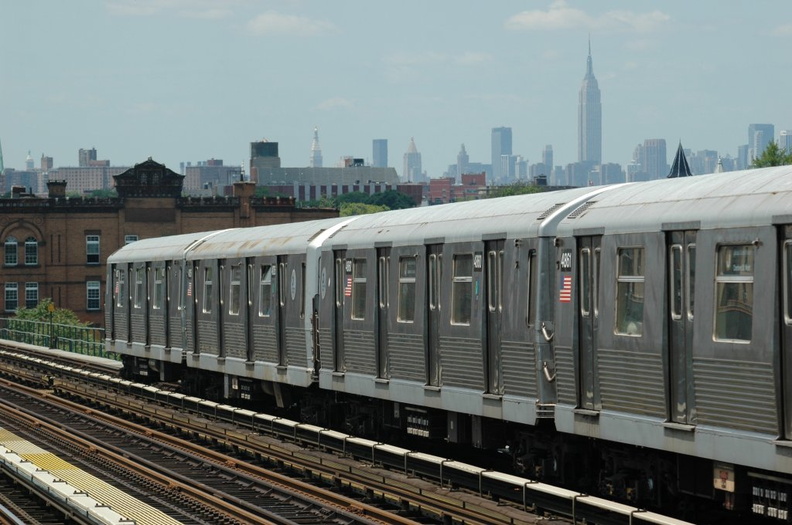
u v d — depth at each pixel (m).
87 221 132.12
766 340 17.50
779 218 17.27
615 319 21.06
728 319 18.34
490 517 22.80
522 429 25.20
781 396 17.34
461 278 25.97
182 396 42.78
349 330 30.97
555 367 22.81
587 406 21.97
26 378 62.28
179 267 43.56
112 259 51.94
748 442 17.91
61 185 132.25
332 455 30.88
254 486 29.00
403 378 28.47
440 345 26.75
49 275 131.12
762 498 18.16
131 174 133.00
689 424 19.25
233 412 38.12
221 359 39.50
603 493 22.80
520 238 23.72
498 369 24.73
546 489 22.09
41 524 24.78
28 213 130.38
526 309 23.55
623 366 20.83
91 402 51.16
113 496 26.92
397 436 32.34
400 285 28.56
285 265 34.72
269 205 138.38
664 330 19.69
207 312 40.81
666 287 19.69
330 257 31.98
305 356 33.31
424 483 26.19
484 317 25.00
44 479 26.97
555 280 22.81
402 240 28.34
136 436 38.59
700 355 18.91
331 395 34.22
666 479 20.92
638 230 20.42
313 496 27.70
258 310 36.56
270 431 35.38
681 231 19.44
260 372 36.50
